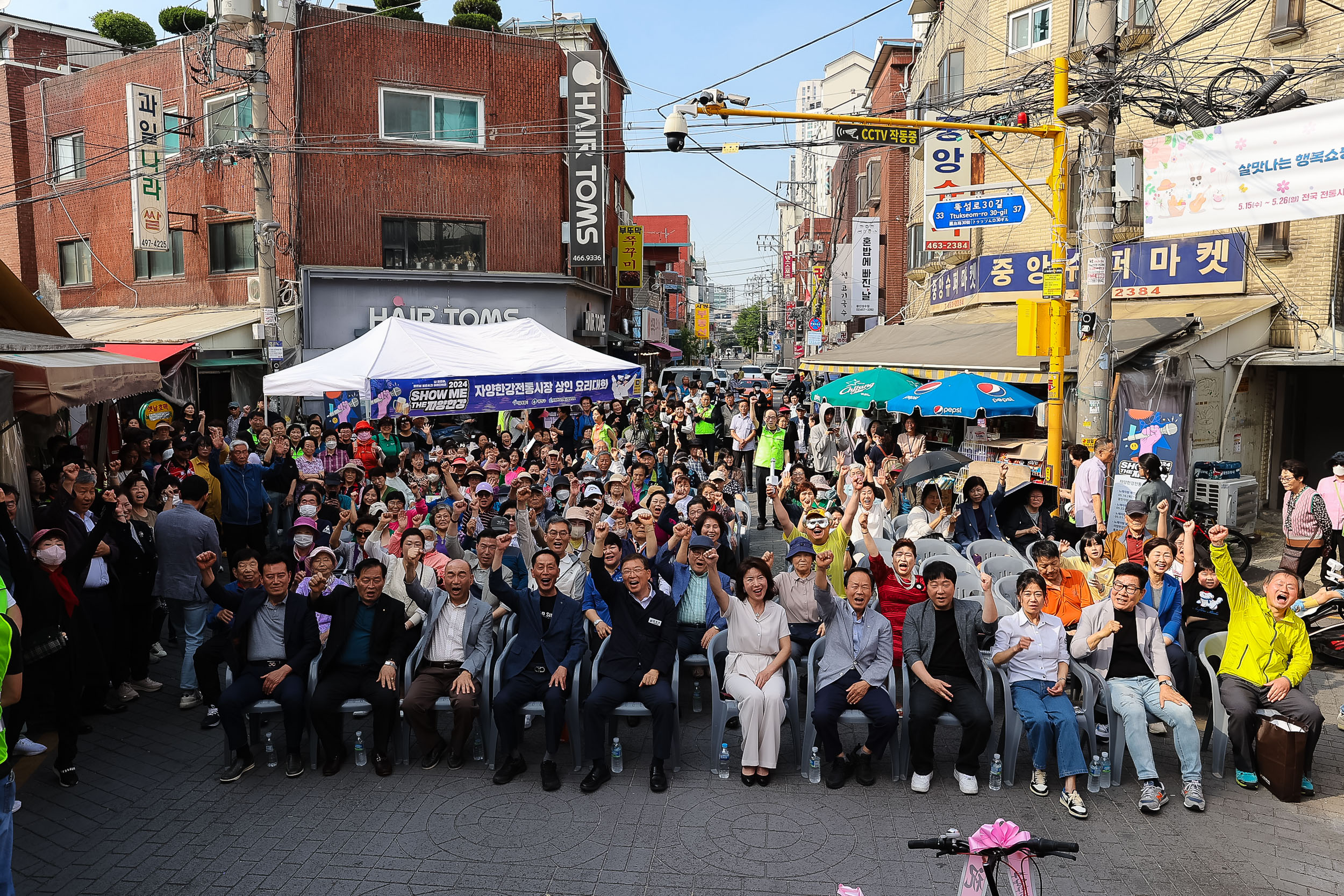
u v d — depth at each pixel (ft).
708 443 62.90
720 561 28.17
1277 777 19.67
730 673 21.25
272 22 59.21
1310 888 16.35
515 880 16.71
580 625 22.06
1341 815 19.04
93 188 77.77
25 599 19.99
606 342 94.68
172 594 25.25
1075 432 47.85
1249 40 47.44
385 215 73.00
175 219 77.61
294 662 21.39
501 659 21.88
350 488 35.22
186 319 73.20
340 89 71.05
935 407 44.86
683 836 18.28
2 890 14.23
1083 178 36.19
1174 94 43.04
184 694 25.44
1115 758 20.42
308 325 70.69
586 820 19.02
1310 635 27.66
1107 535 29.43
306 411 70.23
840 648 20.99
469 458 43.86
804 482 34.94
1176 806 19.49
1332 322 45.21
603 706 20.48
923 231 81.56
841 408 72.84
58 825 18.85
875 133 35.83
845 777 20.66
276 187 70.74
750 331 417.49
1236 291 48.60
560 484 34.55
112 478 33.78
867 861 17.26
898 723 20.30
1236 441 48.14
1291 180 26.73
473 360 46.96
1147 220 29.71
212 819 19.12
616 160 109.29
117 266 83.15
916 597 23.70
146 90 72.74
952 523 32.53
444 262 75.25
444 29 74.02
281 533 38.60
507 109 76.54
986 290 62.85
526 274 77.30
